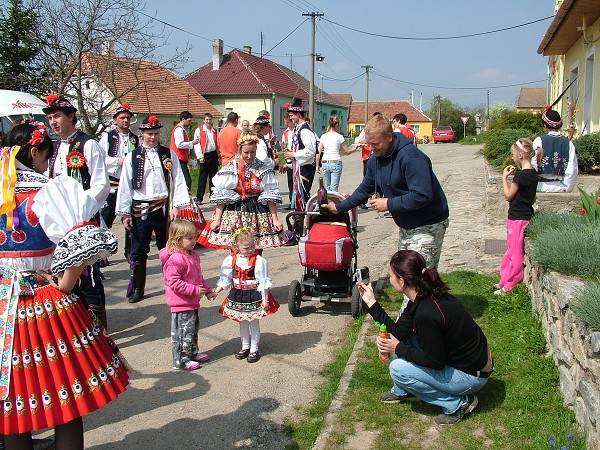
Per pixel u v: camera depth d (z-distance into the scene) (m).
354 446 3.56
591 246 4.36
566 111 14.87
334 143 10.84
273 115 39.12
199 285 4.96
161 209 6.47
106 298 6.79
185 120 11.58
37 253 2.84
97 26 16.12
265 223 5.84
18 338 2.70
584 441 3.32
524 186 5.76
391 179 4.59
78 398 2.74
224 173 5.77
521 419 3.72
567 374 3.82
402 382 3.84
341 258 5.69
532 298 5.48
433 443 3.56
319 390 4.48
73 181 2.91
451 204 12.23
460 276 6.69
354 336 5.37
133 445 3.82
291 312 6.00
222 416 4.14
